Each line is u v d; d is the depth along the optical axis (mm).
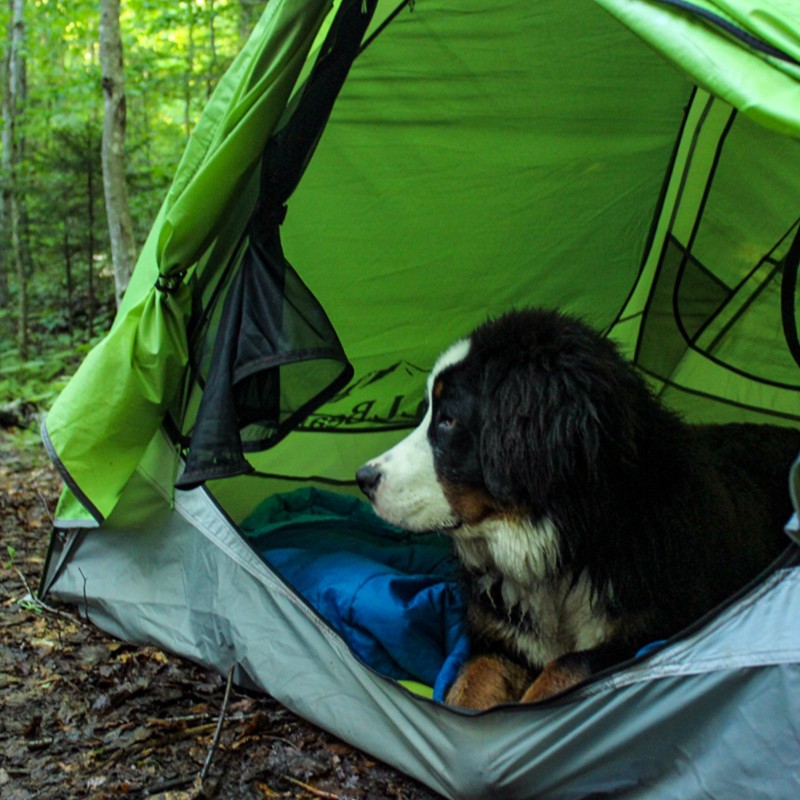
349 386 1481
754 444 1244
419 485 1028
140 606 1246
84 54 5293
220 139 1067
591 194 1428
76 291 4227
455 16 1169
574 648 1018
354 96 1234
